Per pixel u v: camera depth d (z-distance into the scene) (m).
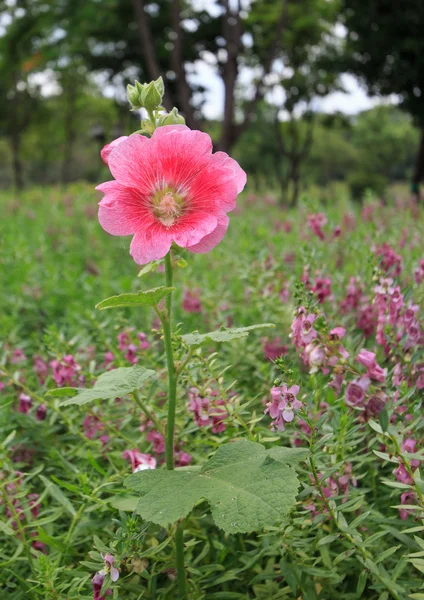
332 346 0.58
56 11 5.82
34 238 2.42
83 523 0.64
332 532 0.60
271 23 6.99
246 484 0.50
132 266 2.07
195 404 0.66
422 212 1.84
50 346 0.80
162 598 0.59
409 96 6.07
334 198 2.28
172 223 0.52
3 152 17.75
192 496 0.50
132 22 7.21
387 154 18.31
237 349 0.95
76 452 0.77
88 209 2.92
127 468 0.69
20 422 0.83
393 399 0.57
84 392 0.56
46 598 0.55
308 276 0.89
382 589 0.56
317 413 0.63
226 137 5.07
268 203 3.40
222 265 1.57
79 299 1.56
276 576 0.58
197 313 1.21
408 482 0.55
